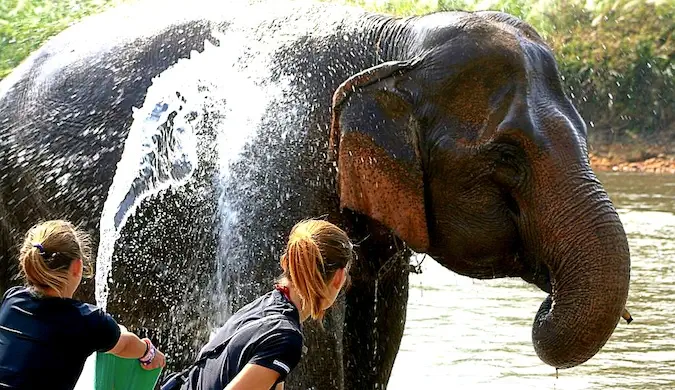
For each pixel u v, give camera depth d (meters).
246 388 4.29
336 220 6.23
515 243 6.03
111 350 4.88
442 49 6.03
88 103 6.93
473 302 11.12
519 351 9.23
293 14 6.70
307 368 6.15
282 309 4.45
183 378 4.64
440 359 8.94
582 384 8.23
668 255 13.16
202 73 6.62
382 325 6.75
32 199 7.13
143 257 6.70
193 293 6.54
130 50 6.91
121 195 6.73
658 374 8.52
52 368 4.69
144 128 6.70
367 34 6.43
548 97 5.98
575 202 5.79
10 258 7.32
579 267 5.73
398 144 5.94
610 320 5.67
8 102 7.30
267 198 6.30
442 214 6.05
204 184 6.51
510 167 5.91
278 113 6.38
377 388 6.87
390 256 6.53
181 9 7.02
